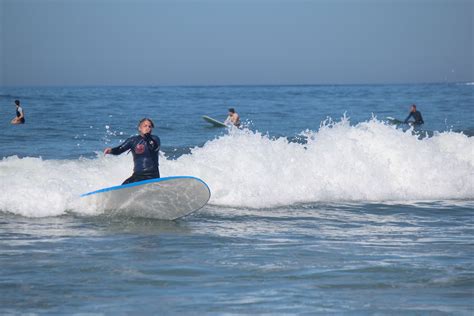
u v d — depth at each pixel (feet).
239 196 140.26
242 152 151.02
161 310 68.39
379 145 165.48
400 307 69.97
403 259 91.25
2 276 80.59
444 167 164.96
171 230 111.55
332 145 161.38
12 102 510.99
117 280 79.61
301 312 68.18
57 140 240.94
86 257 90.84
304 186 148.77
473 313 68.13
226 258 91.25
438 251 96.89
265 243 102.01
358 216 128.77
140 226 114.62
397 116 430.20
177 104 572.51
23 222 115.44
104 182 140.36
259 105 577.43
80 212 124.77
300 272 83.92
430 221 124.36
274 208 135.13
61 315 66.49
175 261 89.20
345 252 95.81
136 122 325.62
